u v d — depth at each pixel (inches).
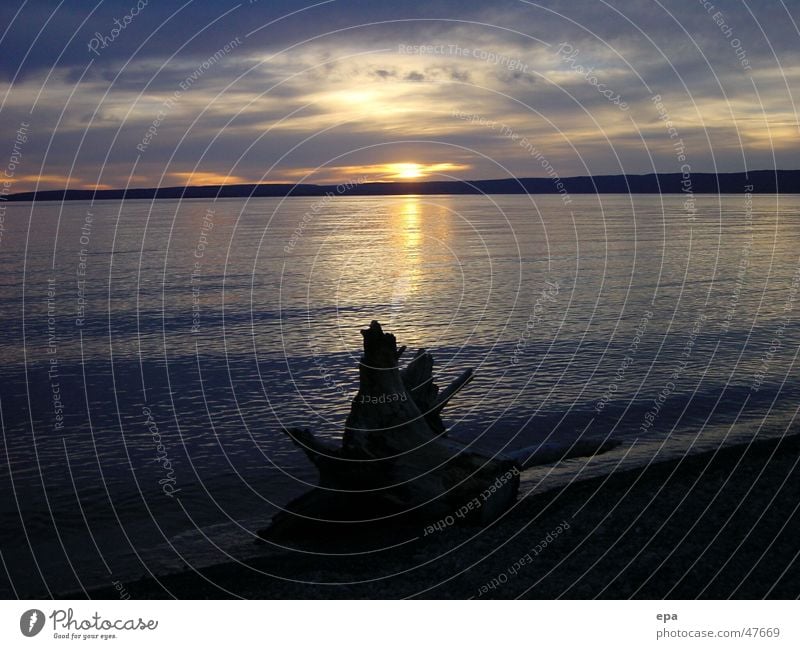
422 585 288.7
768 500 355.9
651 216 5255.9
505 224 4399.6
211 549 354.9
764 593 266.4
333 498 356.2
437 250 2632.9
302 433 354.9
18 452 546.3
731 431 517.7
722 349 887.1
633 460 449.7
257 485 464.4
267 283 1760.6
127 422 632.4
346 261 2268.7
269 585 303.3
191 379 800.3
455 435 556.1
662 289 1565.0
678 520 335.6
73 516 412.8
